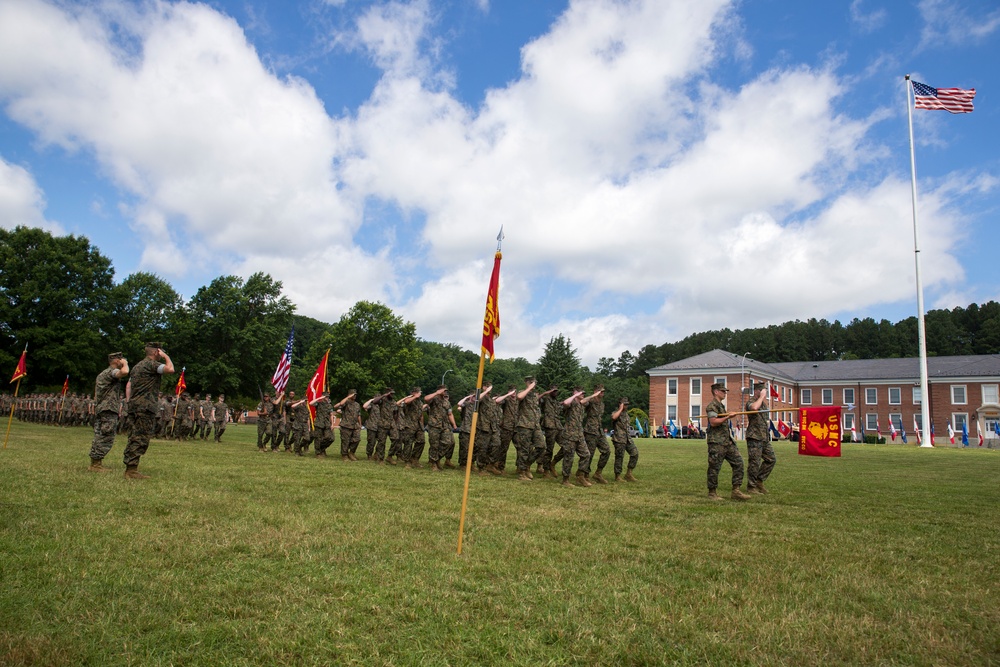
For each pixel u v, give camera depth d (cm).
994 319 11812
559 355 7956
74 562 567
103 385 1205
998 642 457
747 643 443
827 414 1269
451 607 498
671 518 942
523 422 1511
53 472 1117
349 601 505
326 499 996
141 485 1027
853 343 13075
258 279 6850
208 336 6625
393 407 1912
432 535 746
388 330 7700
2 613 441
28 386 5000
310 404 2039
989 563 698
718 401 1223
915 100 4128
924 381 4403
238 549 646
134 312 6475
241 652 406
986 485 1575
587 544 729
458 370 11731
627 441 1531
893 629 479
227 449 2184
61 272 4969
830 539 803
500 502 1048
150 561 585
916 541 806
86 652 390
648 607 507
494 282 760
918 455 3100
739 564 663
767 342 13650
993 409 7794
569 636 448
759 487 1316
